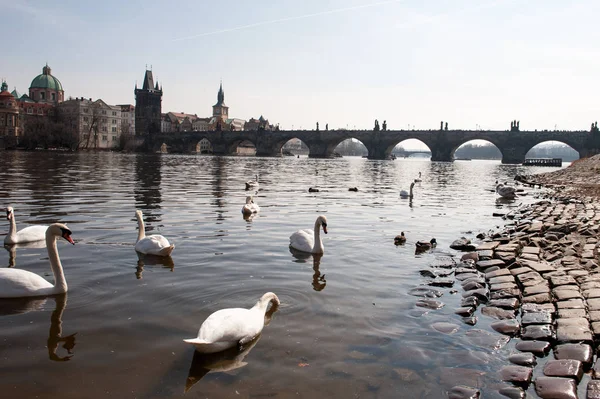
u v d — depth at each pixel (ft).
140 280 31.71
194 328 23.94
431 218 64.95
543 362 21.44
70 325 24.14
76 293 28.91
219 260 37.50
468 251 43.06
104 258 37.32
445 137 505.66
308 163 351.87
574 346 22.24
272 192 100.94
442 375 20.02
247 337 22.31
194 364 20.40
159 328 23.91
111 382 18.83
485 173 244.83
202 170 196.34
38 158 268.82
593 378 19.88
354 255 40.81
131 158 335.26
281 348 22.08
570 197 93.20
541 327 24.66
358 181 149.69
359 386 19.02
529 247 42.91
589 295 28.84
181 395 18.02
